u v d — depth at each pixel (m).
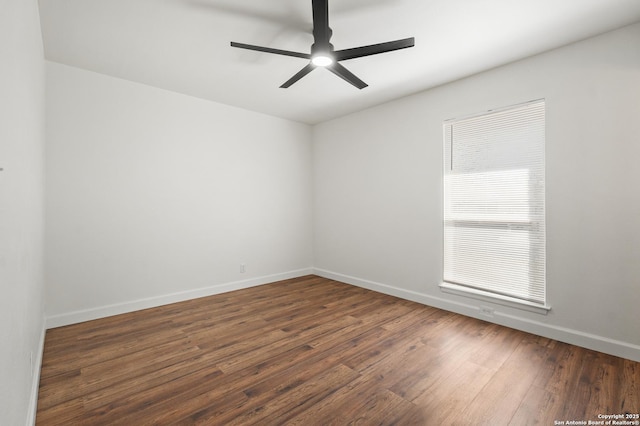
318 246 5.19
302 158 5.12
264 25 2.34
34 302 1.92
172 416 1.72
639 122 2.25
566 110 2.58
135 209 3.44
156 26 2.35
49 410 1.76
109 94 3.26
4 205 1.02
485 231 3.14
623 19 2.22
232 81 3.40
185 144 3.81
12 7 1.19
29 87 1.71
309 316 3.26
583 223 2.51
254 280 4.51
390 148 4.02
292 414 1.74
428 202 3.62
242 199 4.38
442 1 2.04
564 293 2.62
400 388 1.99
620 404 1.81
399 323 3.06
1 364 0.98
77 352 2.45
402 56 2.79
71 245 3.04
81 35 2.48
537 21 2.25
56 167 2.96
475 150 3.20
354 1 2.04
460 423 1.68
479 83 3.14
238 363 2.30
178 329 2.92
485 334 2.79
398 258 3.96
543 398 1.88
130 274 3.41
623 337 2.34
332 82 3.41
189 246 3.87
